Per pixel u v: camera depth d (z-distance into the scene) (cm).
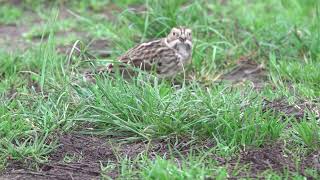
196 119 1148
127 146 1138
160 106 1173
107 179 1023
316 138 1112
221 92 1223
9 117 1174
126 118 1174
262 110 1216
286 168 1048
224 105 1173
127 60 1404
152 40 1489
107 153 1120
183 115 1153
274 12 1811
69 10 1700
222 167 1036
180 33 1417
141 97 1179
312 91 1308
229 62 1502
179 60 1419
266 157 1080
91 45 1608
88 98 1206
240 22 1672
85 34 1712
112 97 1184
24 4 1939
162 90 1250
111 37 1619
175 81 1437
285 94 1295
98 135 1170
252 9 1817
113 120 1166
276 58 1511
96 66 1384
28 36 1719
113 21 1764
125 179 1013
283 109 1234
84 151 1127
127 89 1209
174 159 1067
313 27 1558
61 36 1708
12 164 1090
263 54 1526
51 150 1120
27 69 1452
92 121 1169
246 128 1113
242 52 1537
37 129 1161
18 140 1148
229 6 1841
